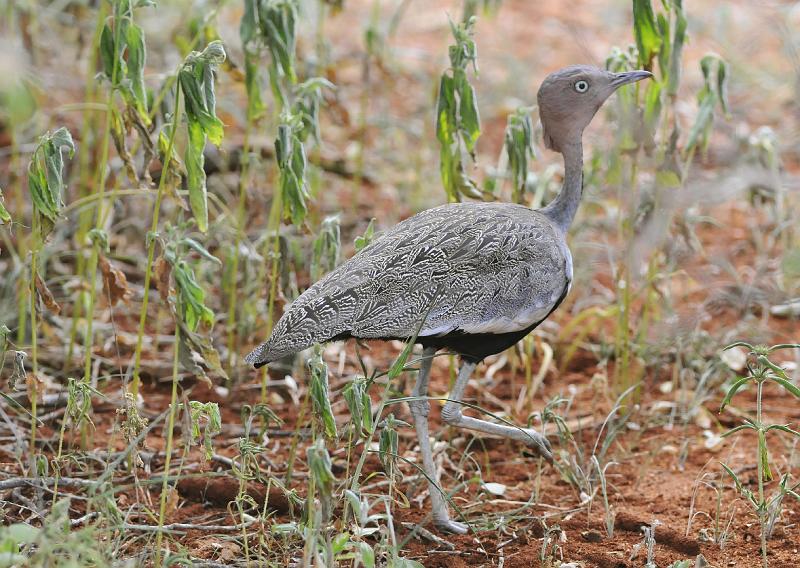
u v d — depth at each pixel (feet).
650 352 40.68
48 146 28.19
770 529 29.78
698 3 76.07
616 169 37.99
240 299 39.86
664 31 34.24
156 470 33.12
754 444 35.91
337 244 32.65
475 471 34.47
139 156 44.88
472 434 36.32
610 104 39.37
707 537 29.86
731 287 45.98
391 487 28.32
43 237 29.09
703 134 36.68
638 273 39.83
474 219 30.32
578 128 32.24
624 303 38.42
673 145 36.22
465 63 32.40
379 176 55.11
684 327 40.96
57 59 58.39
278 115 34.94
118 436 35.09
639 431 36.73
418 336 29.25
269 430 36.22
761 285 45.96
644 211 37.27
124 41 29.86
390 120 58.23
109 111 32.09
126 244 45.62
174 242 28.71
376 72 65.51
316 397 26.58
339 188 54.13
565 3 80.02
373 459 34.63
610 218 47.29
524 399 38.73
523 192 34.81
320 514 24.40
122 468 32.96
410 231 30.04
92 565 25.09
